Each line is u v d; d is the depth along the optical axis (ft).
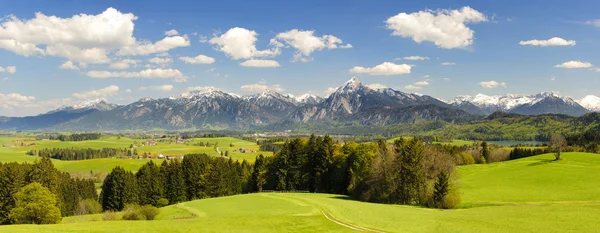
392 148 386.32
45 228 156.15
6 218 316.60
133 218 262.67
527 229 157.69
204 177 467.52
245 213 230.89
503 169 431.84
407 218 193.98
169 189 462.60
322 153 440.04
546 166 418.72
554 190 291.17
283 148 469.98
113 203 442.50
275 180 472.85
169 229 163.73
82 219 288.10
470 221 180.55
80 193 486.38
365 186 350.02
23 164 423.64
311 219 191.01
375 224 179.73
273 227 172.04
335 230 168.25
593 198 254.06
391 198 317.83
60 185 424.05
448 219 188.85
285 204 255.29
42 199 265.54
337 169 422.82
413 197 305.53
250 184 515.09
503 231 156.56
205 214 248.52
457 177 303.27
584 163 433.48
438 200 261.03
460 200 269.03
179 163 528.63
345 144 461.78
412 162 306.76
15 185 326.85
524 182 338.13
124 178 449.48
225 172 490.49
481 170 446.19
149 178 459.73
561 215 181.78
